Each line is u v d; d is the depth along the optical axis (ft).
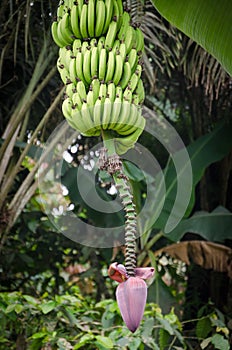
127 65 5.84
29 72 16.07
